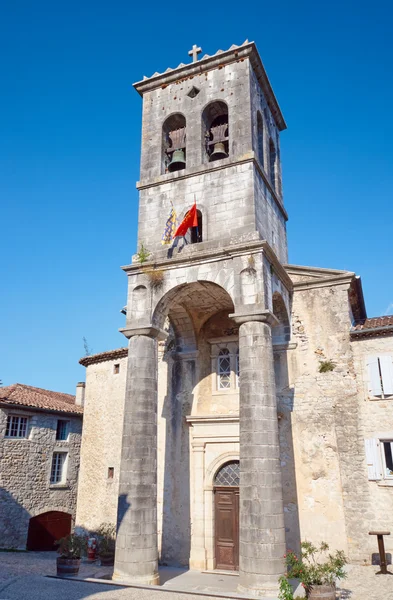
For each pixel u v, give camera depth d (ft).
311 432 52.54
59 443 88.12
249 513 39.88
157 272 52.21
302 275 58.49
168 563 54.19
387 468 49.60
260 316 45.50
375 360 52.29
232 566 51.49
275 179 64.64
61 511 85.61
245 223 51.16
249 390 43.37
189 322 61.00
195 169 55.98
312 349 55.21
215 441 55.93
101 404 76.13
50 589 40.63
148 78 63.62
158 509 56.65
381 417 50.44
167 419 59.77
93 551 59.16
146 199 58.23
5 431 80.38
